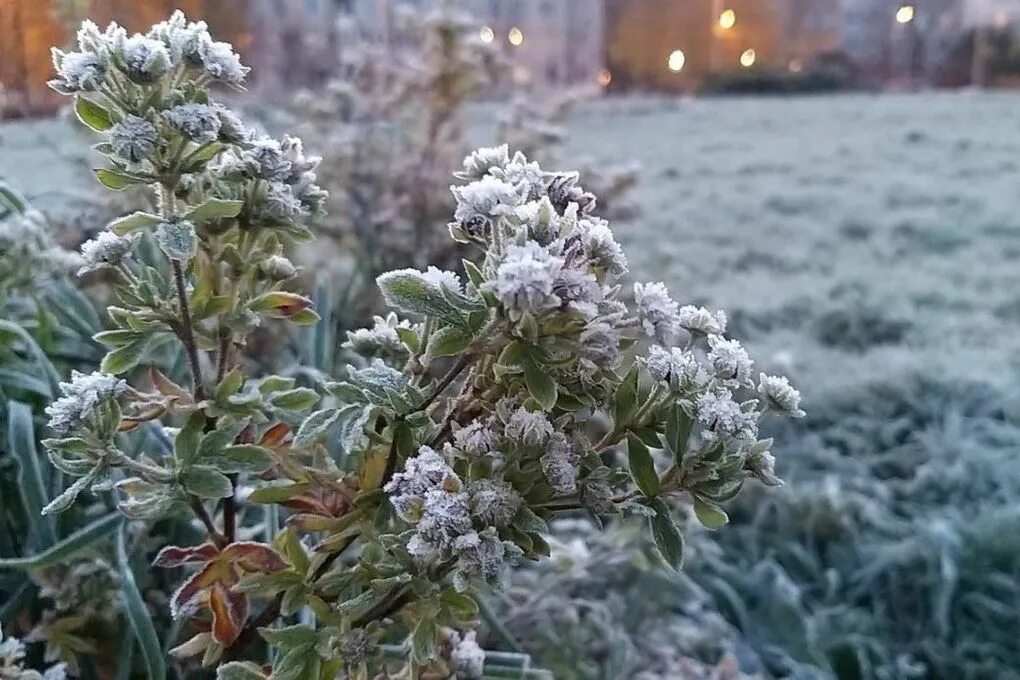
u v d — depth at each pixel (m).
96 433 0.17
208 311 0.18
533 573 0.34
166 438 0.24
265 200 0.17
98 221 0.35
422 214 0.45
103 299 0.33
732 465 0.16
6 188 0.27
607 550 0.34
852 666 0.45
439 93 0.48
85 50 0.15
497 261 0.15
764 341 0.59
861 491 0.53
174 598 0.18
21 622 0.23
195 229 0.17
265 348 0.35
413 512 0.15
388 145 0.47
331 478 0.18
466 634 0.22
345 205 0.45
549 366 0.15
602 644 0.35
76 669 0.22
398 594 0.18
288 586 0.18
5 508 0.24
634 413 0.16
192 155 0.16
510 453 0.15
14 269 0.25
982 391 0.58
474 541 0.14
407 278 0.15
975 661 0.45
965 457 0.54
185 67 0.16
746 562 0.49
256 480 0.22
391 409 0.16
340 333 0.39
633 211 0.50
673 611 0.44
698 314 0.17
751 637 0.44
